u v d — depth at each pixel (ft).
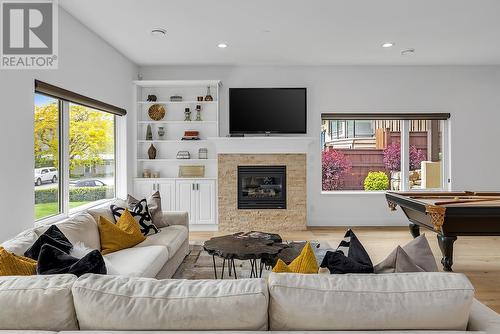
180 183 18.54
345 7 11.64
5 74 9.18
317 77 19.31
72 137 13.16
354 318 3.82
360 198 19.47
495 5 11.53
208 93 19.19
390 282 4.04
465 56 17.49
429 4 11.44
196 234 17.93
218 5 11.41
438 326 3.86
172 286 4.14
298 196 18.63
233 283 4.14
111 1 11.04
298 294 3.92
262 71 19.31
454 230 11.14
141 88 19.39
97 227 9.98
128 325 3.89
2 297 4.04
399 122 20.10
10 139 9.32
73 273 4.69
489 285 10.65
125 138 17.37
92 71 13.79
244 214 18.56
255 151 18.54
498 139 19.40
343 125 20.22
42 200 11.27
